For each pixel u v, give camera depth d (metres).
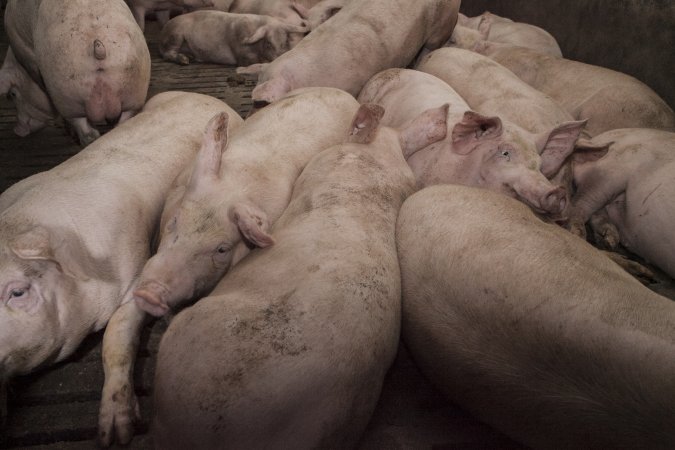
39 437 2.63
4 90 5.36
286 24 7.57
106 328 2.94
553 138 3.89
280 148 3.69
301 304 2.28
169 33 8.16
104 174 3.37
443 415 2.89
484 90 4.92
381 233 2.90
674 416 1.93
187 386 2.10
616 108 5.03
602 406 2.10
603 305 2.24
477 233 2.73
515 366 2.32
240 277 2.60
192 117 4.11
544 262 2.48
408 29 5.54
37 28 4.54
